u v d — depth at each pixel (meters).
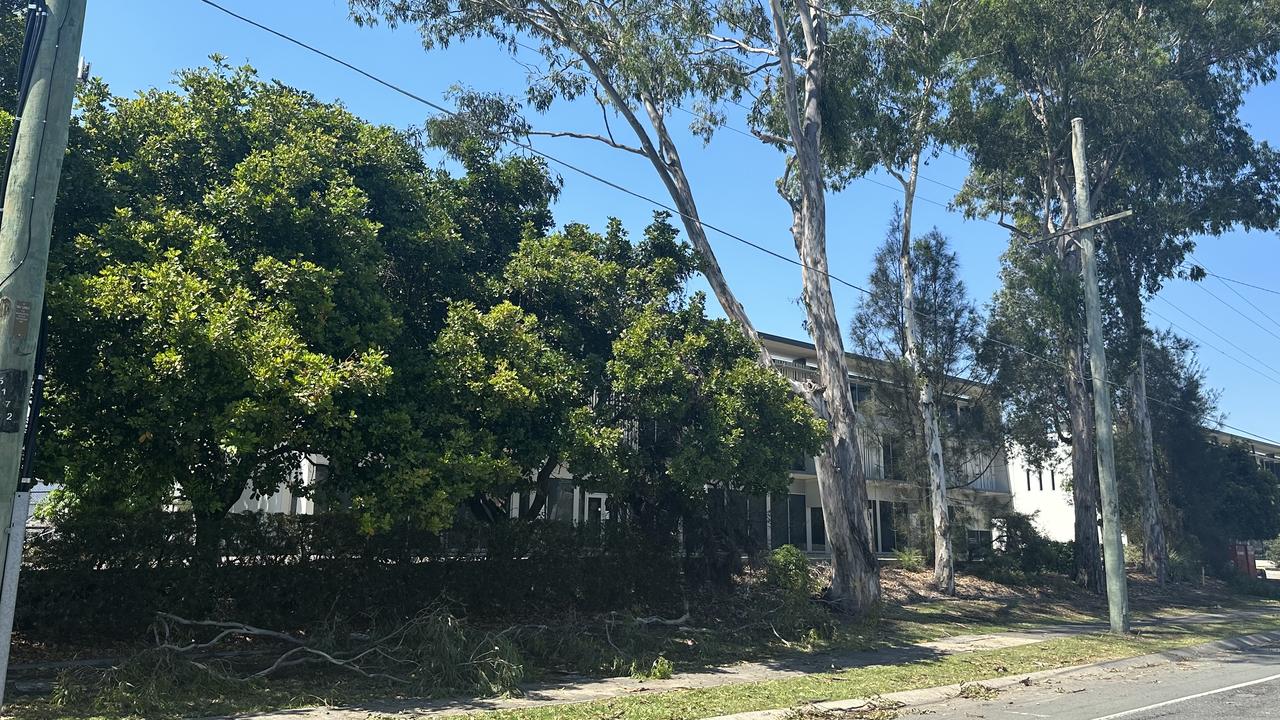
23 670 10.63
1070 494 47.03
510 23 21.27
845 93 22.59
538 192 18.70
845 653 16.12
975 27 24.05
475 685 11.13
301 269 11.57
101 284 9.85
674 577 17.72
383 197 14.85
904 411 30.30
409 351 13.42
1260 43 28.12
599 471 13.95
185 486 11.12
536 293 16.02
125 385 9.66
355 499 11.33
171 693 9.79
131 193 12.30
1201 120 27.19
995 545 36.44
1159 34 27.33
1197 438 39.78
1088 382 33.97
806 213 22.08
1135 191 30.45
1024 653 16.59
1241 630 21.64
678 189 22.39
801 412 16.11
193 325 9.74
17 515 7.48
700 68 22.89
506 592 15.52
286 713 9.38
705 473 14.64
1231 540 44.66
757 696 11.20
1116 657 16.19
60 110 7.77
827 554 34.03
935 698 11.84
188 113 13.36
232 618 12.70
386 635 12.68
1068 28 25.55
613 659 13.51
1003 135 27.83
